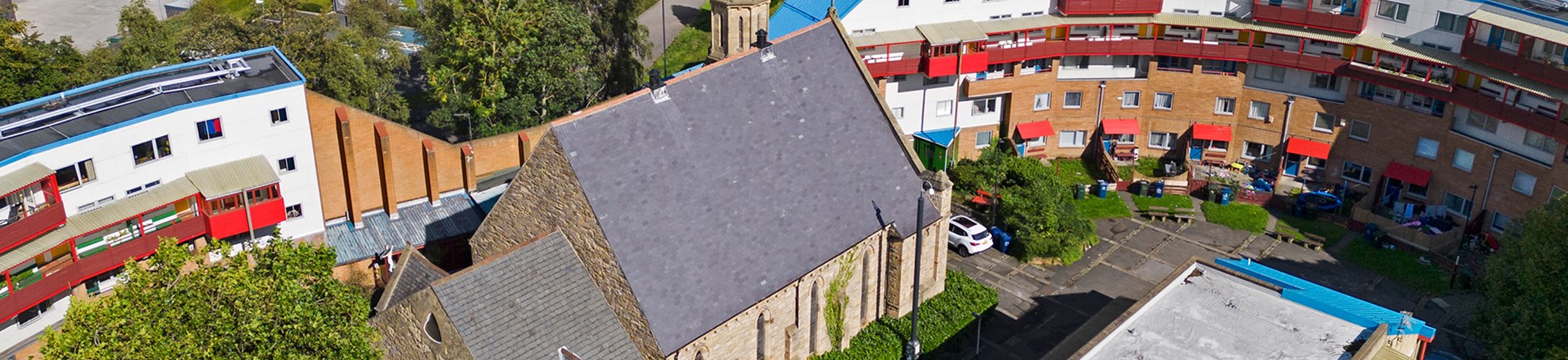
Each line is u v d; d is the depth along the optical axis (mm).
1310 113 86000
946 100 87000
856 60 66312
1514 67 74312
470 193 74312
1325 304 55062
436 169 72562
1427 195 83125
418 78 108375
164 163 62719
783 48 64312
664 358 53719
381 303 57125
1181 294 57125
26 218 56469
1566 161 73875
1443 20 78438
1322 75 85250
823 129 63375
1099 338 52094
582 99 90250
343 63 88625
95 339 45875
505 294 53062
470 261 73375
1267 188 85938
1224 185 85188
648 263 55094
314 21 90312
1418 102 81688
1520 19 74062
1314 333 53750
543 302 54125
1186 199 85625
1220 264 60938
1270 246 79750
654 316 54125
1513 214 77938
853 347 64438
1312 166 88312
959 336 66688
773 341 59875
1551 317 55531
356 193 70062
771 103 62469
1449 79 78875
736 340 57594
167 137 62312
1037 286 73500
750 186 59625
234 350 46406
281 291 47219
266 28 90125
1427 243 78000
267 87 64875
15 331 59594
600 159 55938
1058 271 75500
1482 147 78375
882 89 84312
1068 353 55750
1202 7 86188
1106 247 78875
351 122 68875
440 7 87562
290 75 67312
